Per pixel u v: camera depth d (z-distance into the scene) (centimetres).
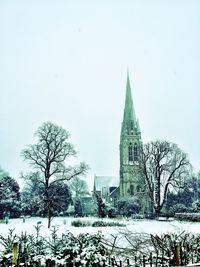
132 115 11338
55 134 6144
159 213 6141
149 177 6412
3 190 6359
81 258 876
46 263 853
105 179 13050
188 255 1095
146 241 1310
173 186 6328
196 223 3538
